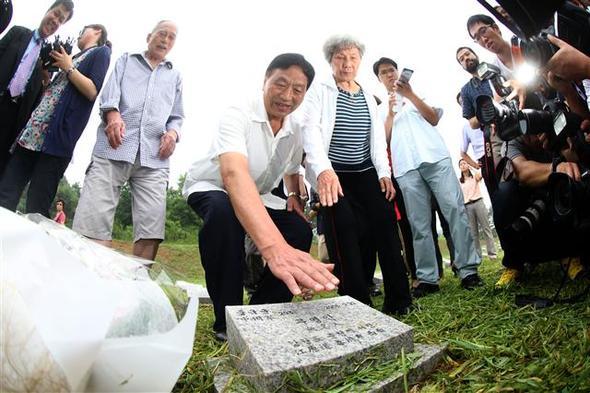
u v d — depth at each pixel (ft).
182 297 4.35
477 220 20.89
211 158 7.38
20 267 3.26
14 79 10.07
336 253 8.20
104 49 10.49
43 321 3.09
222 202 6.74
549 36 5.46
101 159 9.95
